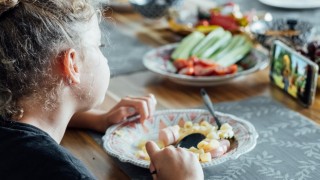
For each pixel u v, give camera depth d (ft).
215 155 3.31
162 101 4.42
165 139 3.56
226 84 4.73
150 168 3.09
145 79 4.93
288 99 4.35
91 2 3.14
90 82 3.10
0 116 2.87
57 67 2.89
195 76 4.74
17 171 2.64
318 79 4.39
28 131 2.78
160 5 6.47
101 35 3.35
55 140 2.98
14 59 2.78
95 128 3.95
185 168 2.96
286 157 3.42
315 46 4.55
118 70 5.14
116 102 4.44
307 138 3.65
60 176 2.59
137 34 6.28
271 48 4.86
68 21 2.87
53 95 2.93
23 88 2.85
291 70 4.31
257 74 4.93
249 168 3.30
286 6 6.66
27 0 2.83
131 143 3.67
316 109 4.13
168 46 5.39
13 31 2.77
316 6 6.60
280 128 3.82
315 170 3.25
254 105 4.24
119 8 7.37
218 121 3.77
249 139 3.41
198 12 6.38
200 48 5.27
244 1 7.30
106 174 3.32
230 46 5.32
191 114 3.92
